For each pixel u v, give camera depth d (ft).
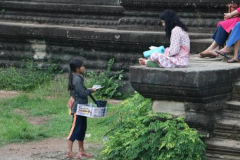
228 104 32.58
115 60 54.60
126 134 31.68
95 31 54.29
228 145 30.58
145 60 34.14
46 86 54.29
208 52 41.14
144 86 31.55
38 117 44.98
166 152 30.25
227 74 32.17
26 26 57.77
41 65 57.98
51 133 39.86
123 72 54.19
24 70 58.80
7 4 65.98
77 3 63.10
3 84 57.26
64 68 57.26
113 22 60.59
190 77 29.91
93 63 55.62
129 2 56.39
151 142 30.68
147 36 51.88
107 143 32.68
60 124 42.09
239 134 31.12
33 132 39.63
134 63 53.67
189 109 31.22
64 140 38.14
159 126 30.48
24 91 55.83
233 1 51.19
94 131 40.09
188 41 33.50
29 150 35.35
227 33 42.06
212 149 30.94
